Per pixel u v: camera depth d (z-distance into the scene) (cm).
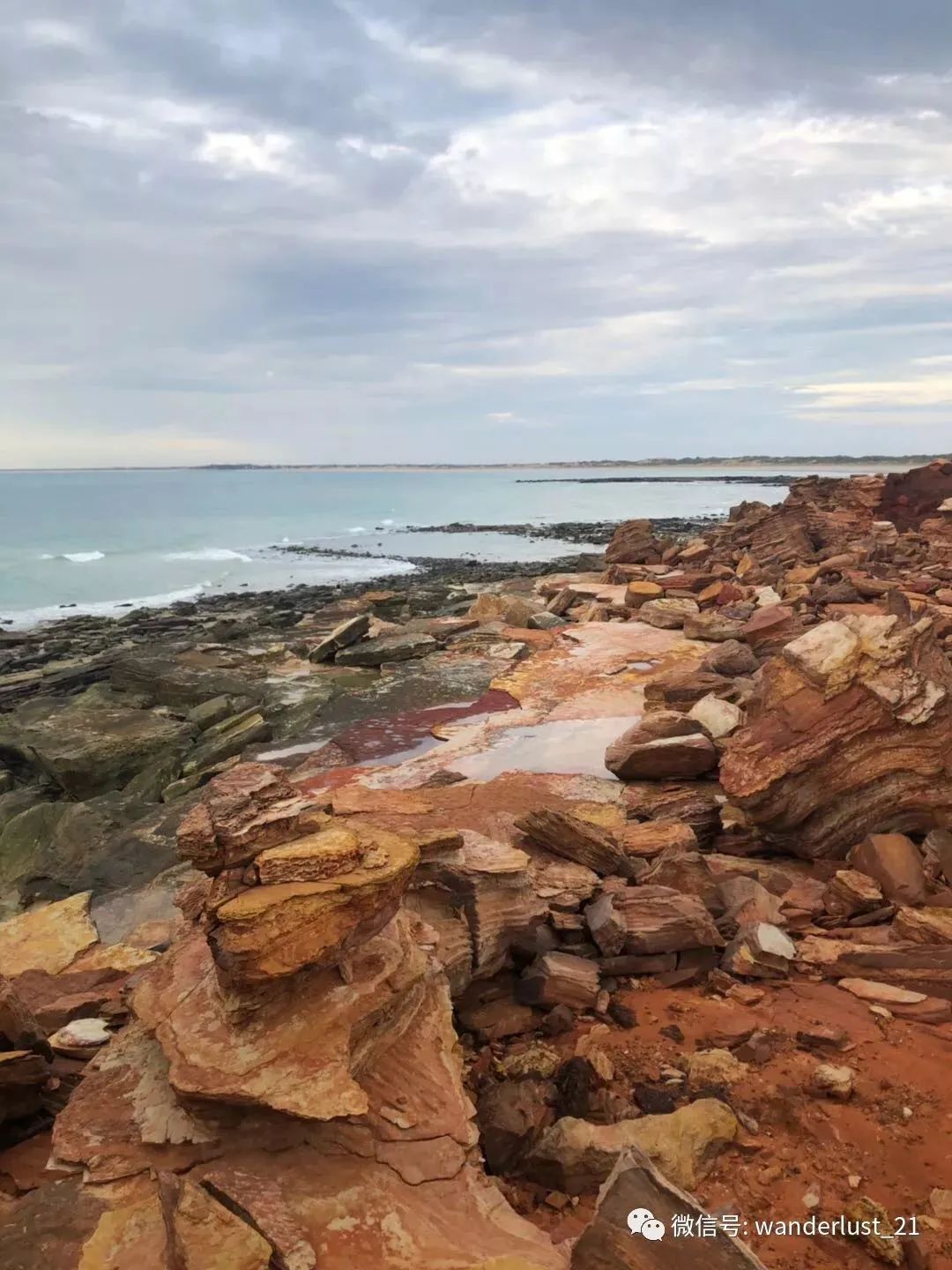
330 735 1181
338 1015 366
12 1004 421
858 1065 439
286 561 4256
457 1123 359
